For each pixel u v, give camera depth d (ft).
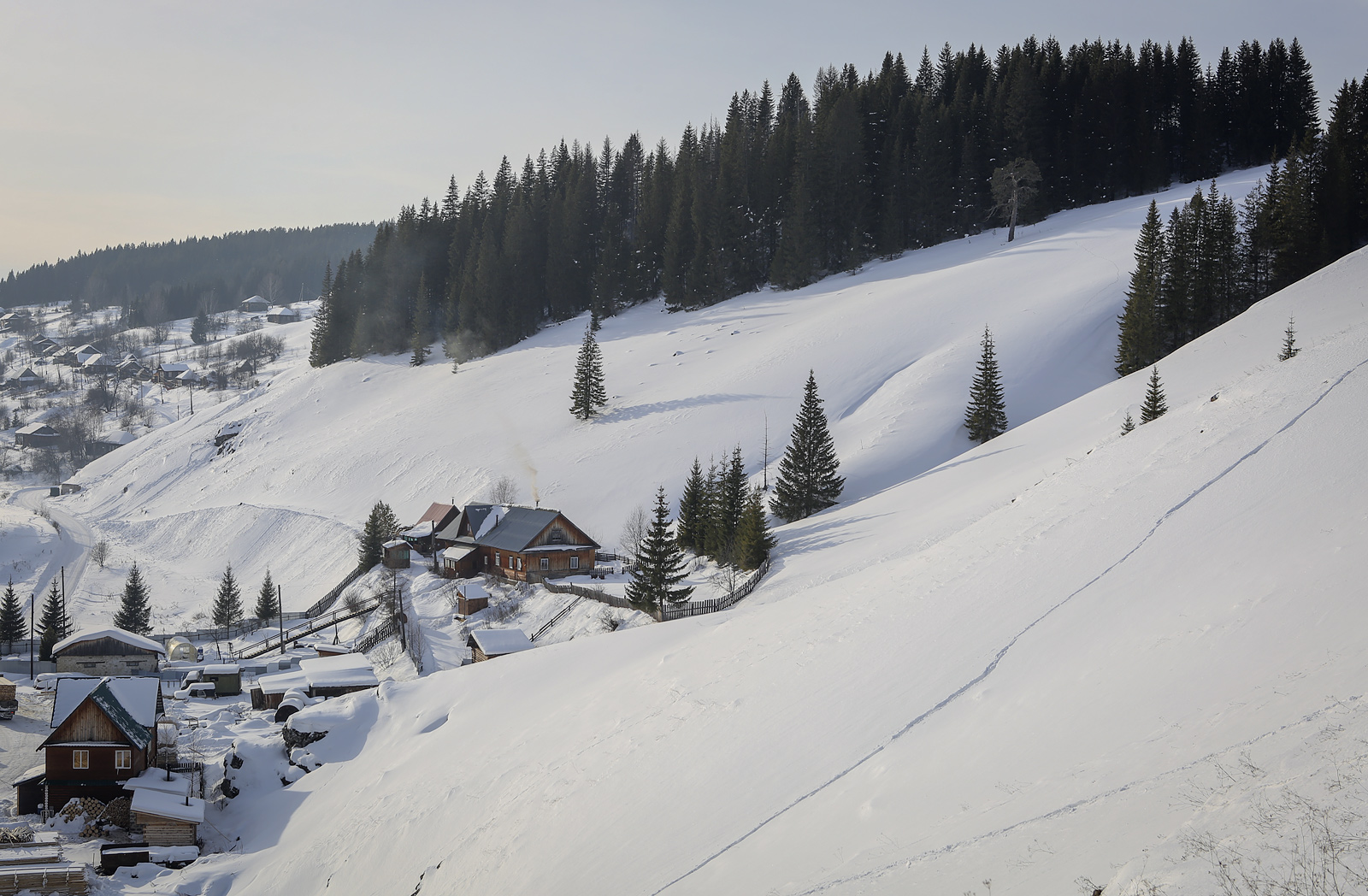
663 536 171.63
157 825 104.94
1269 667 48.01
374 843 92.17
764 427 284.82
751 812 63.31
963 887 42.32
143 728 117.91
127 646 190.19
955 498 179.83
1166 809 39.93
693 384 333.01
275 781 123.24
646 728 87.25
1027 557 82.17
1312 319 193.57
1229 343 204.64
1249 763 39.88
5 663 197.57
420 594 225.56
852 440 259.60
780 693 80.64
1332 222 284.00
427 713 126.93
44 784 114.73
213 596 278.26
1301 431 76.64
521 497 277.85
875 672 75.20
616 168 585.22
